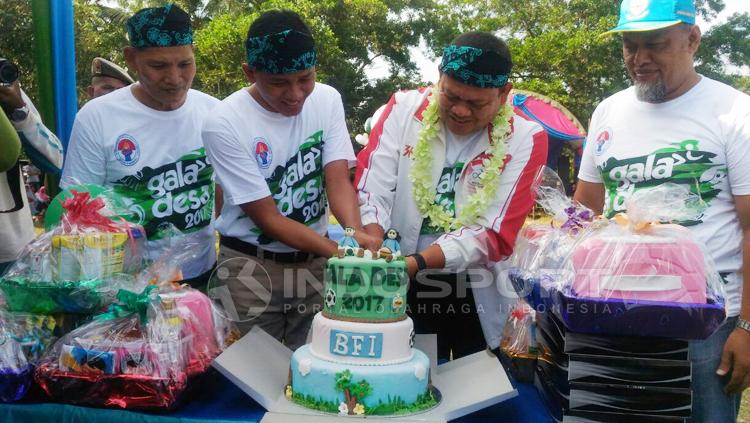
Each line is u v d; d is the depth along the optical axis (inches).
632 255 74.7
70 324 89.0
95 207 89.1
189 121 118.6
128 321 82.4
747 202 96.0
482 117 97.7
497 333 105.8
